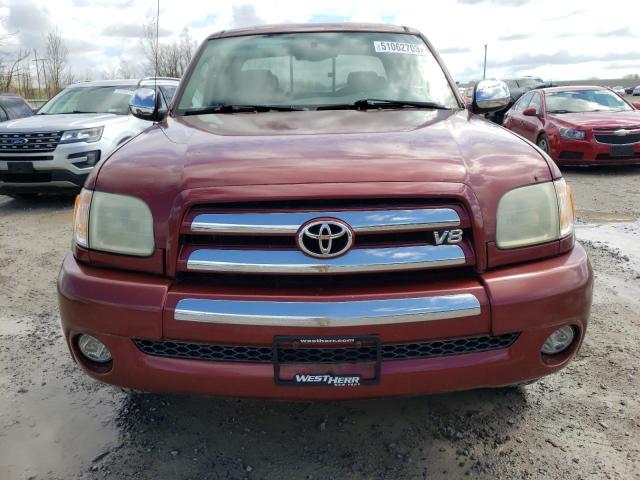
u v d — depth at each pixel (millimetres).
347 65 3236
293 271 1828
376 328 1804
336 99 3049
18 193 7266
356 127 2469
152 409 2527
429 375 1864
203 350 1904
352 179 1868
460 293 1850
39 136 6816
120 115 7793
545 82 20500
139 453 2225
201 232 1873
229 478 2078
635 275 4176
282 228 1826
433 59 3406
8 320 3582
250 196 1834
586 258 2088
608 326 3328
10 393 2686
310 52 3316
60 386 2750
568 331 2033
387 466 2139
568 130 8898
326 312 1792
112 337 1932
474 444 2262
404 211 1855
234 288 1869
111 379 2002
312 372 1849
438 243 1885
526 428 2359
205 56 3412
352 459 2180
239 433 2350
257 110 2967
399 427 2377
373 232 1833
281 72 3209
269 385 1861
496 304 1863
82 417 2480
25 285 4258
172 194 1928
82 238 2072
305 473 2104
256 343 1830
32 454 2227
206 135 2400
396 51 3357
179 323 1853
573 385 2689
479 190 1927
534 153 2176
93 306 1934
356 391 1860
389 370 1847
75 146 6879
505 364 1914
